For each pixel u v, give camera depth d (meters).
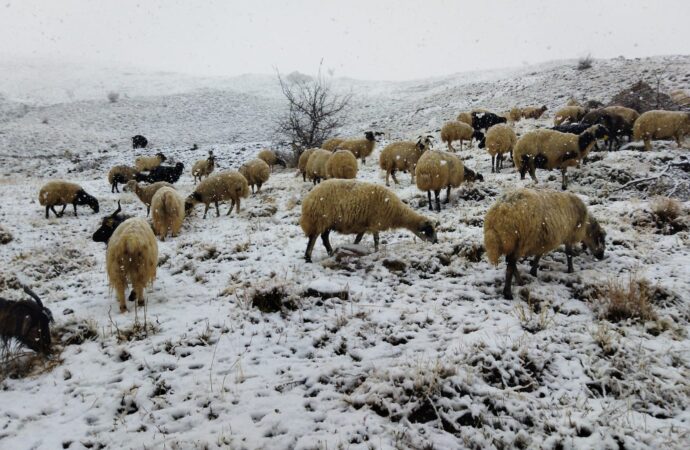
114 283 6.09
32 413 4.21
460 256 7.49
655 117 13.45
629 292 5.65
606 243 7.91
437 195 10.91
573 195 6.57
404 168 13.89
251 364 4.87
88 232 11.88
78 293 7.18
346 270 7.25
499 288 6.43
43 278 8.20
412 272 7.08
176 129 40.06
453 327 5.41
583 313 5.64
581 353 4.76
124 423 4.03
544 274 6.71
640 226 8.70
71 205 15.57
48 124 40.12
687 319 5.45
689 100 18.38
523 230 5.88
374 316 5.73
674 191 10.22
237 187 12.54
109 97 50.25
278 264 7.77
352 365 4.74
